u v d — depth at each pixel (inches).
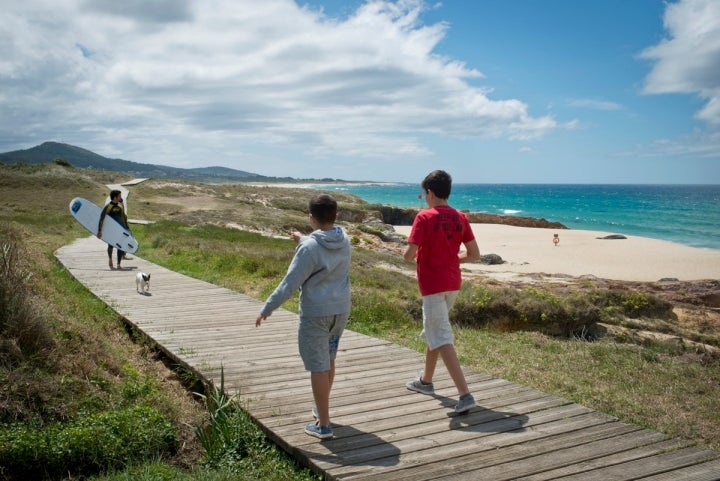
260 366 237.9
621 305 526.9
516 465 141.8
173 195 2308.1
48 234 863.7
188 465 170.4
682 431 197.6
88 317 309.0
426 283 176.7
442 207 178.5
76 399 188.4
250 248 789.9
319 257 150.9
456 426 168.4
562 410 180.5
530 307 402.0
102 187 2182.6
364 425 170.4
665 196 7032.5
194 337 290.2
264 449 167.3
